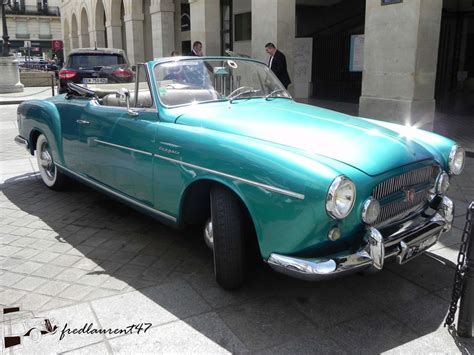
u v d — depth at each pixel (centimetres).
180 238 456
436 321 321
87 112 484
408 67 876
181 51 2058
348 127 365
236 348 291
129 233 469
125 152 425
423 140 393
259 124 360
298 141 328
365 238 298
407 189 332
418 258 412
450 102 1412
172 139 372
